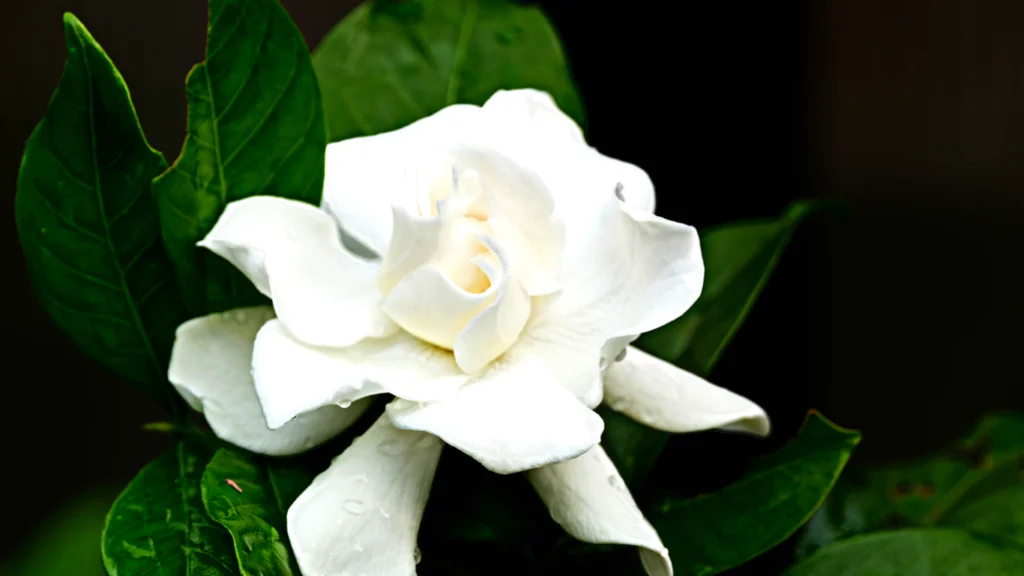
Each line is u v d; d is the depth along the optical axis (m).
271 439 0.37
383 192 0.38
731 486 0.39
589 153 0.38
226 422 0.37
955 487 0.46
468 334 0.36
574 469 0.37
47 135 0.37
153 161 0.38
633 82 0.62
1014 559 0.40
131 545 0.36
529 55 0.43
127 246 0.38
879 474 0.46
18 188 0.38
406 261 0.36
